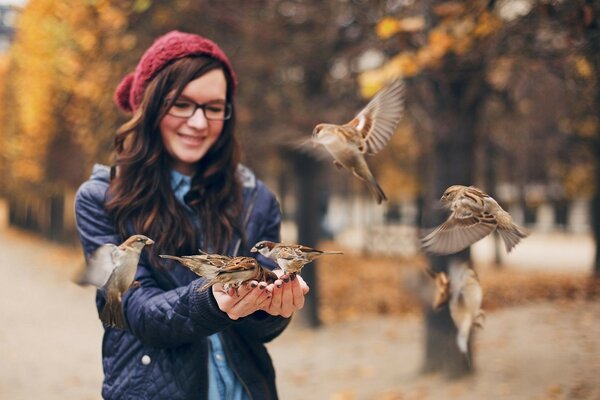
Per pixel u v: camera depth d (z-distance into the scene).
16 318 14.30
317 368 9.46
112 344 2.74
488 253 28.72
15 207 50.75
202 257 2.25
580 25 5.27
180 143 2.93
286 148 11.78
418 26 6.61
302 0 10.27
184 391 2.63
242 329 2.76
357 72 9.48
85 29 11.99
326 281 19.45
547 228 38.97
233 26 10.24
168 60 2.92
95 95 12.52
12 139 30.25
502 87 9.55
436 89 8.17
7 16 23.00
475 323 2.77
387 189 26.62
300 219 12.82
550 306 12.70
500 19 6.52
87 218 2.84
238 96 10.38
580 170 20.08
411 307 14.32
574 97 8.14
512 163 20.16
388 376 8.61
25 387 9.02
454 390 7.68
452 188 2.12
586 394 7.12
